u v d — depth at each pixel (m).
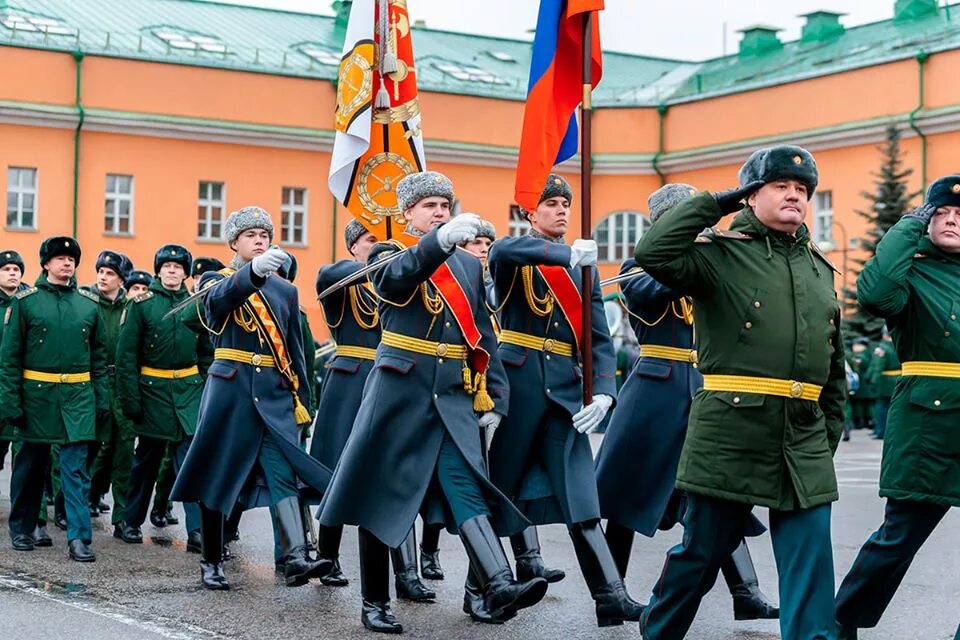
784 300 6.11
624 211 42.88
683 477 6.20
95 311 10.66
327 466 9.65
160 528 11.89
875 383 25.08
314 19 43.62
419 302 7.41
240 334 8.89
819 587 6.05
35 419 10.25
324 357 23.41
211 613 8.05
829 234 38.88
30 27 37.75
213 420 8.79
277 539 9.47
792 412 6.08
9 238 37.25
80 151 37.97
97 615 7.91
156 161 38.81
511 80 43.94
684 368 8.38
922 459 6.75
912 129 36.81
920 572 9.59
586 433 7.82
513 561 10.26
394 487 7.31
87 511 10.15
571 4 8.00
